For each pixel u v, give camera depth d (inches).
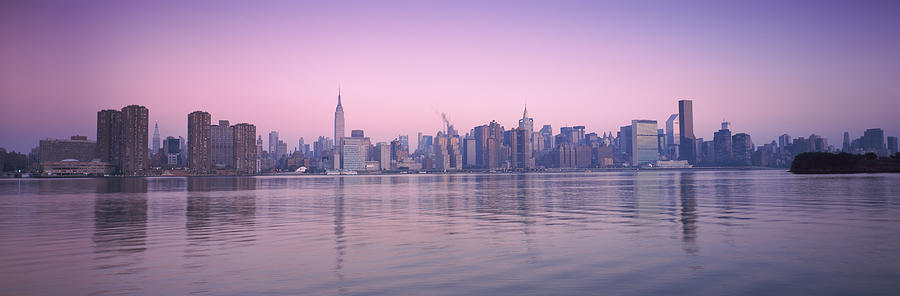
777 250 940.6
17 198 3425.2
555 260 866.1
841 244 1007.0
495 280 719.7
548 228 1360.7
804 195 2834.6
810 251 925.2
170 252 978.7
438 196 3410.4
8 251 999.6
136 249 1019.9
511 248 1005.8
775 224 1380.4
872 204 2086.6
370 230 1347.2
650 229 1302.9
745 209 1918.1
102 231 1360.7
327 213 1964.8
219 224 1539.1
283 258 905.5
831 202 2230.6
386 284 700.0
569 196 3225.9
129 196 3727.9
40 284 704.4
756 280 699.4
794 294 626.8
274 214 1929.1
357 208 2250.2
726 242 1050.1
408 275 757.3
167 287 684.1
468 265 830.5
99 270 800.9
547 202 2583.7
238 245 1071.6
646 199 2723.9
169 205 2564.0
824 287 658.2
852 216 1583.4
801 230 1238.3
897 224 1353.3
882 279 698.2
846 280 695.7
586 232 1258.0
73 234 1291.8
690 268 784.3
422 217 1749.5
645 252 935.7
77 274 770.8
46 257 925.2
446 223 1525.6
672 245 1018.7
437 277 741.9
